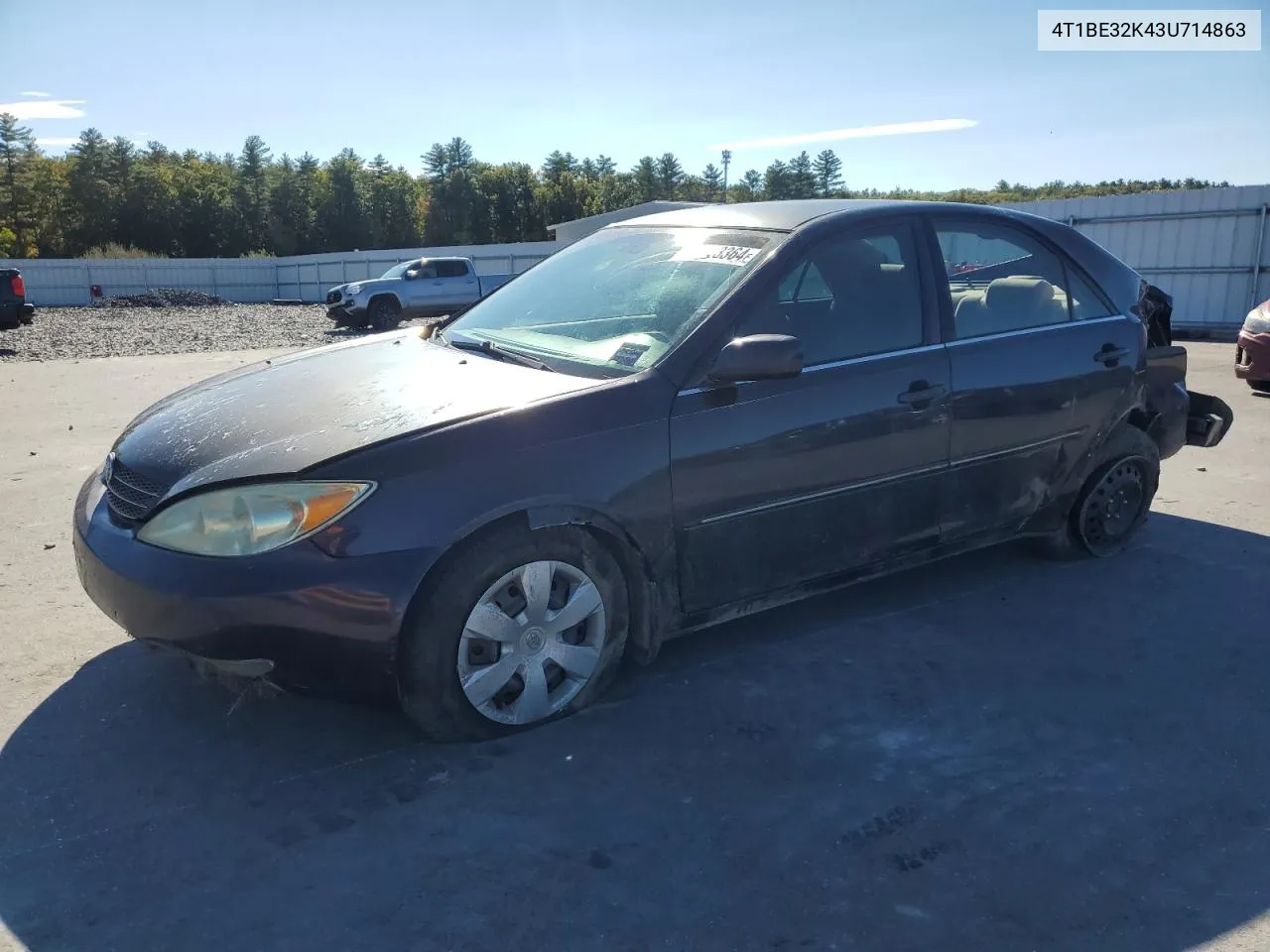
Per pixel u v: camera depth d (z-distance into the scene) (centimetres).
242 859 246
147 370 1355
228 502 272
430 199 10800
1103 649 377
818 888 238
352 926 223
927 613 411
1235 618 408
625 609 321
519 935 221
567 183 11088
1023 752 302
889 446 363
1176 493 605
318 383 340
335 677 275
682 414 315
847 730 314
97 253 6275
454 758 293
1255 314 977
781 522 344
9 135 8819
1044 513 438
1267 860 251
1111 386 438
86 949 215
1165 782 287
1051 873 245
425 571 275
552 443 294
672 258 377
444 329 411
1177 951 218
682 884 239
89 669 350
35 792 273
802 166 11369
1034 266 425
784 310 345
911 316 377
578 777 284
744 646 377
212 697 330
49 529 525
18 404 986
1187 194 1934
